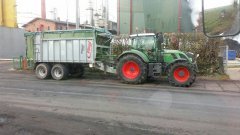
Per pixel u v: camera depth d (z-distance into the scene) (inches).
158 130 237.3
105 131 234.8
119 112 300.5
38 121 264.5
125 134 227.0
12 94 407.5
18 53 1445.6
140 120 268.5
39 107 322.7
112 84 534.3
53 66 612.4
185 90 465.1
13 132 232.2
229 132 231.9
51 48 621.0
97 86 501.4
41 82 555.5
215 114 293.6
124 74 550.9
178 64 512.7
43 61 627.8
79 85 512.4
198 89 478.0
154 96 400.2
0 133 229.8
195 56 611.2
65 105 333.7
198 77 631.8
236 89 478.6
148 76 562.6
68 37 606.9
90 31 588.7
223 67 667.4
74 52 604.7
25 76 669.9
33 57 641.6
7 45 1385.3
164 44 610.2
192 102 357.7
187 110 311.7
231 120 269.6
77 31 598.9
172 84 520.1
